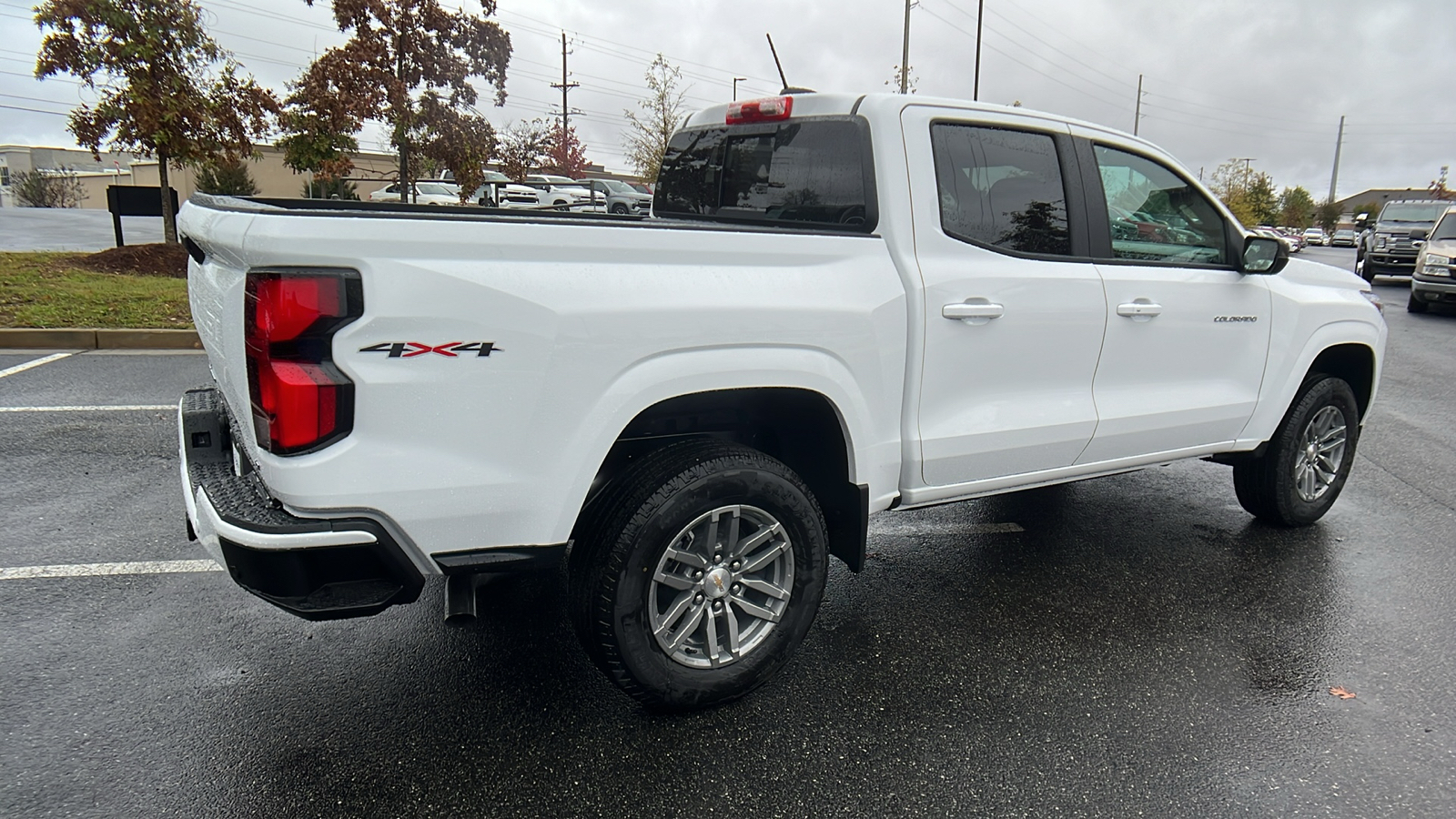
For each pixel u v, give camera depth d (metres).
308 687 2.99
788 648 2.97
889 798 2.52
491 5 13.50
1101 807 2.51
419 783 2.54
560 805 2.46
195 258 3.12
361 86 12.70
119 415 6.09
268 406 2.14
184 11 12.49
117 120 12.65
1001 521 4.85
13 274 10.88
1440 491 5.51
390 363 2.18
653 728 2.82
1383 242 20.73
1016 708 3.00
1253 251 4.07
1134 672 3.25
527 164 15.20
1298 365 4.43
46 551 3.94
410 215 2.25
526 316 2.31
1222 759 2.74
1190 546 4.52
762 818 2.43
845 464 3.04
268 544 2.18
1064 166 3.55
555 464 2.43
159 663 3.10
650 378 2.52
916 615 3.68
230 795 2.46
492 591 3.77
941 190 3.19
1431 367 10.11
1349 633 3.59
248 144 13.32
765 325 2.69
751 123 3.65
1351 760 2.75
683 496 2.64
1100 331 3.62
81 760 2.57
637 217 4.25
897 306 3.02
